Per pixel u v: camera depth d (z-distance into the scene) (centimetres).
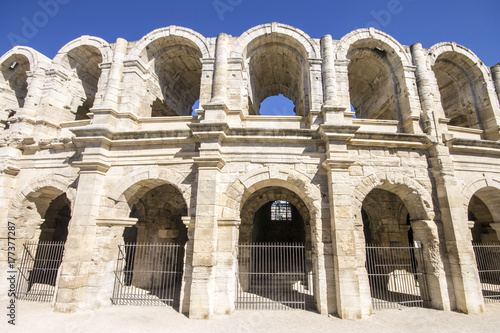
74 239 1366
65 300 1288
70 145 1650
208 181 1369
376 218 2081
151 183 1573
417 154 1560
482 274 2103
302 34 1753
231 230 1361
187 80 2252
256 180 1431
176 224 2214
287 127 1617
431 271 1433
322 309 1288
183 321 1186
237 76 1652
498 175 1620
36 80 1853
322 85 1650
